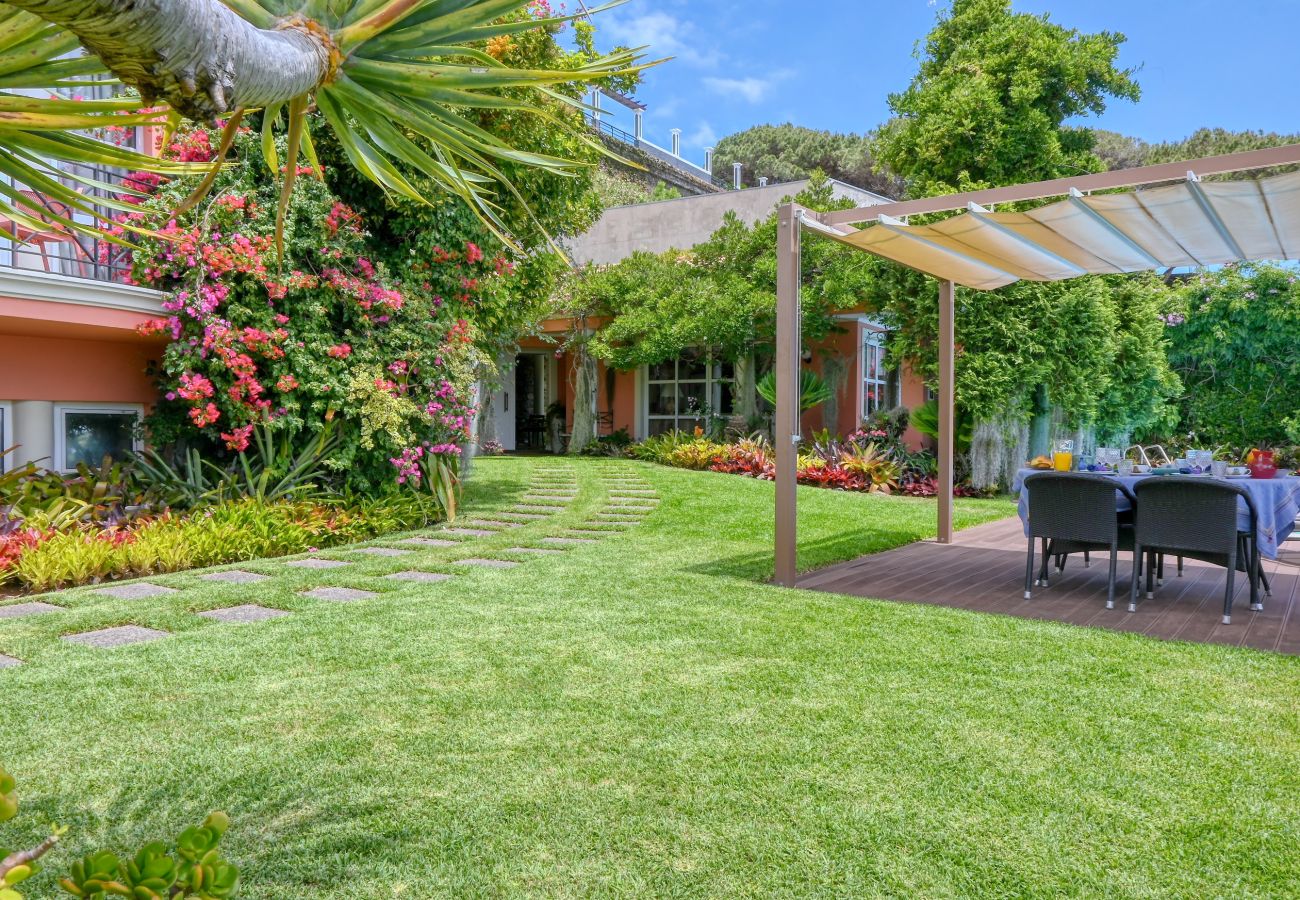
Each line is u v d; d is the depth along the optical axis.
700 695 3.06
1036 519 4.89
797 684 3.19
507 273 8.59
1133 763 2.49
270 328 6.75
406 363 7.54
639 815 2.16
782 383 5.15
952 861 1.95
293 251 6.93
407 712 2.88
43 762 2.47
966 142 11.06
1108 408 11.12
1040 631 4.04
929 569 5.83
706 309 13.05
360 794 2.27
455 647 3.67
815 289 12.48
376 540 6.78
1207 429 12.34
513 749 2.57
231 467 7.26
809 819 2.14
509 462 13.84
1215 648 3.74
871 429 12.65
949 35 11.65
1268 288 11.84
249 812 2.17
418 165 1.41
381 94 1.28
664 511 8.37
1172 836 2.07
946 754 2.54
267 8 1.15
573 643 3.74
